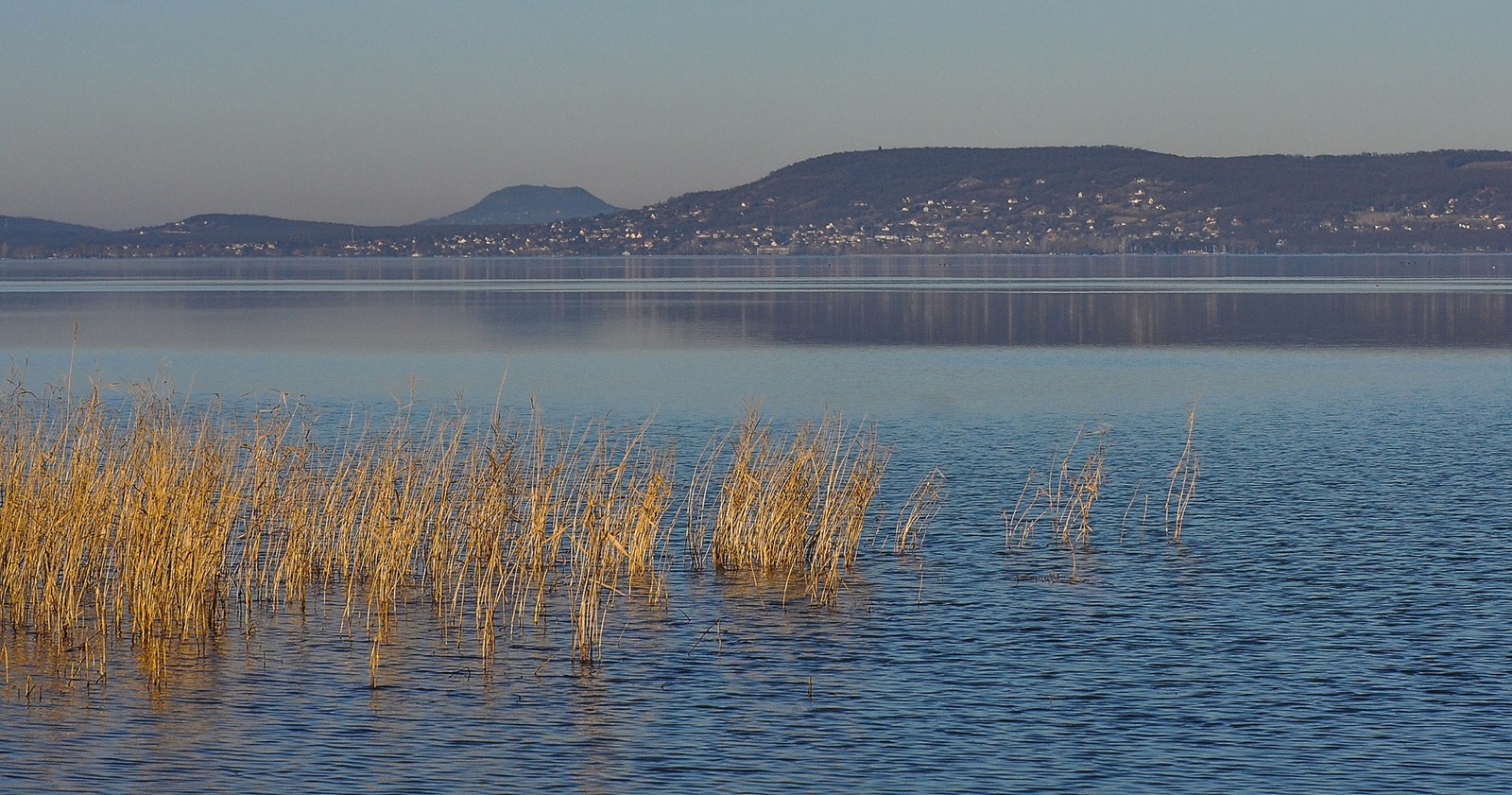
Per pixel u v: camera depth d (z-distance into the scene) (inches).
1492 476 2187.5
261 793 931.3
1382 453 2452.0
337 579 1493.6
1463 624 1331.2
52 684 1142.3
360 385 3683.6
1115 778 961.5
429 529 1608.0
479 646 1257.4
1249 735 1041.5
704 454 2401.6
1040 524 1828.2
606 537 1369.3
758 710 1095.6
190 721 1061.8
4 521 1312.7
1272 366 4274.1
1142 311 7450.8
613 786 947.3
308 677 1167.0
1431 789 941.2
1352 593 1451.8
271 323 6353.3
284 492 1530.5
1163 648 1256.8
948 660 1223.5
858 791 938.7
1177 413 3080.7
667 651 1244.5
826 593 1448.1
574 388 3629.4
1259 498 2009.1
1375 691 1135.6
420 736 1035.3
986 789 944.9
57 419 1745.8
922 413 3088.1
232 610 1373.0
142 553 1264.8
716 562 1563.7
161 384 3624.5
